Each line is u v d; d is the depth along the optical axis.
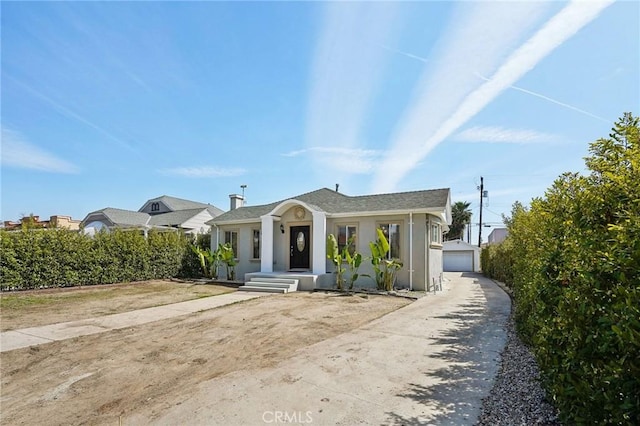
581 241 2.66
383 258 13.88
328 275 14.44
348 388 4.22
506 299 11.38
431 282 13.91
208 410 3.73
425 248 13.20
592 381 2.35
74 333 7.32
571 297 2.72
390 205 14.13
